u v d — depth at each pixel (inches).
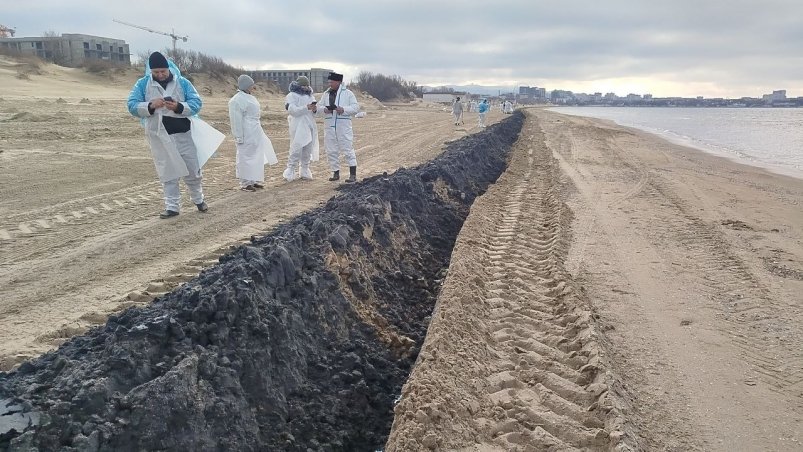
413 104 3666.3
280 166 606.5
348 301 226.7
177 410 130.3
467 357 199.6
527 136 1228.5
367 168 600.1
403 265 303.4
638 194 563.2
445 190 466.3
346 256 247.9
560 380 195.6
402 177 393.1
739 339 237.5
